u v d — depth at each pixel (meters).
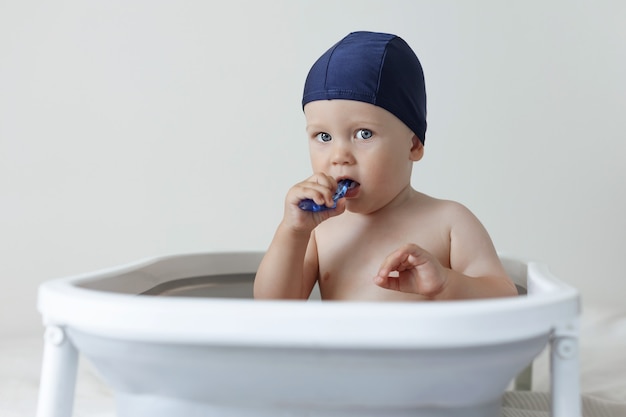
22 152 1.75
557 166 1.75
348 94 0.81
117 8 1.76
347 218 0.90
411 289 0.71
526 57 1.75
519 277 0.95
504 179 1.75
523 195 1.76
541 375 1.28
